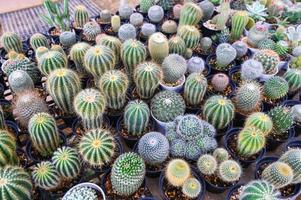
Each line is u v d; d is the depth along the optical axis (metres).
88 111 0.45
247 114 0.57
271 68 0.65
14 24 1.07
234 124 0.60
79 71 0.64
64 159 0.42
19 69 0.60
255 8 0.81
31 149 0.51
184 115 0.53
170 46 0.66
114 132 0.56
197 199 0.45
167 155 0.48
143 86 0.55
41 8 1.14
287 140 0.54
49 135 0.46
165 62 0.58
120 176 0.41
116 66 0.64
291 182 0.47
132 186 0.42
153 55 0.62
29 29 1.04
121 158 0.43
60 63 0.57
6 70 0.61
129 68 0.59
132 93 0.61
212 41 0.76
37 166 0.45
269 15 0.86
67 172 0.43
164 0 0.86
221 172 0.45
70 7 1.11
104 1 1.16
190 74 0.60
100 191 0.44
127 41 0.59
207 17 0.82
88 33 0.75
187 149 0.48
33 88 0.58
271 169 0.45
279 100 0.62
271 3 0.87
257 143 0.47
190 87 0.56
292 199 0.47
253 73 0.61
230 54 0.64
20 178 0.39
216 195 0.50
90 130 0.48
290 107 0.61
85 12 0.79
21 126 0.55
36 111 0.51
